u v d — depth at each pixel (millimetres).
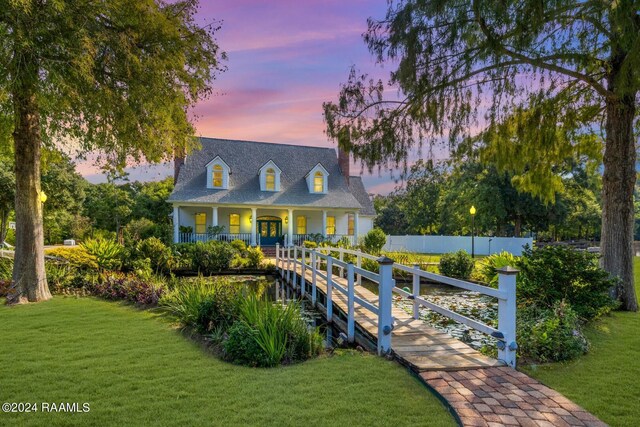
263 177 24719
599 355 5062
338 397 3740
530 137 8492
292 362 4840
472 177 31344
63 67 7055
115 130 9484
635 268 14328
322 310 9094
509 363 4543
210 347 5398
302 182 26219
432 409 3494
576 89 8758
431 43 7473
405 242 29641
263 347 4723
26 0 6176
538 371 4492
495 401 3570
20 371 4438
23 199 8805
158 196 34500
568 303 6535
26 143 8789
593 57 7270
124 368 4551
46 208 28750
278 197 24453
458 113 7926
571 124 9047
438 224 41531
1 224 27656
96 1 7492
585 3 6543
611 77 7742
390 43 7707
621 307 7953
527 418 3258
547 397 3668
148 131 9617
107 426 3193
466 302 9844
